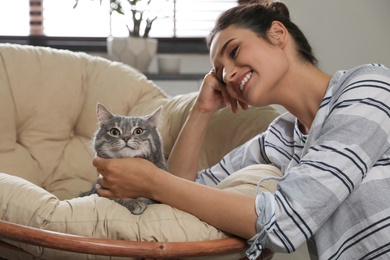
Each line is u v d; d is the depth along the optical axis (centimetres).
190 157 158
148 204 129
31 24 312
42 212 121
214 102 157
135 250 112
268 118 175
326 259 121
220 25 137
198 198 120
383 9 282
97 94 210
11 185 128
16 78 198
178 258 119
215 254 118
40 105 200
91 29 317
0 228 115
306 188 113
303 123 140
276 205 115
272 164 153
